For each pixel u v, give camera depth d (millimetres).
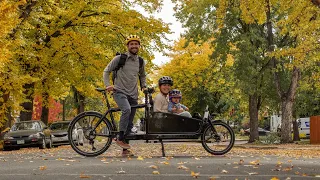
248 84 25453
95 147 7273
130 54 7133
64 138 20594
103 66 19062
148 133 7277
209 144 7582
